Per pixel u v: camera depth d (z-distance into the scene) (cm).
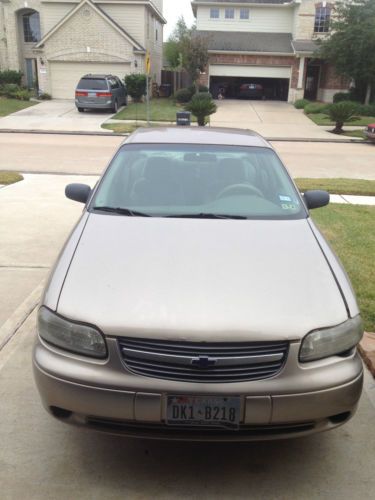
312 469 270
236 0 3262
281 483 260
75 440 285
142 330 240
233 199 373
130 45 2827
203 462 273
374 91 2856
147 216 345
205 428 241
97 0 2880
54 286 270
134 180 387
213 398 236
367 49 2594
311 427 250
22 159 1295
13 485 253
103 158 1353
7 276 513
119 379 238
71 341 248
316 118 2548
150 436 244
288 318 248
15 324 412
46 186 945
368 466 273
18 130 1962
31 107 2636
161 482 258
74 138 1820
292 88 3178
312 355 246
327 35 2827
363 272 518
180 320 243
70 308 253
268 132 2105
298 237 322
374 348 376
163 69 3697
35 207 782
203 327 240
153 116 2378
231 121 2378
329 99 3139
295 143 1888
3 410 307
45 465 267
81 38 2834
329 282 277
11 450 276
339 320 255
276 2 3300
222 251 298
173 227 328
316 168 1316
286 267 285
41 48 2869
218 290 262
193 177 392
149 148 419
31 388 329
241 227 332
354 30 2570
